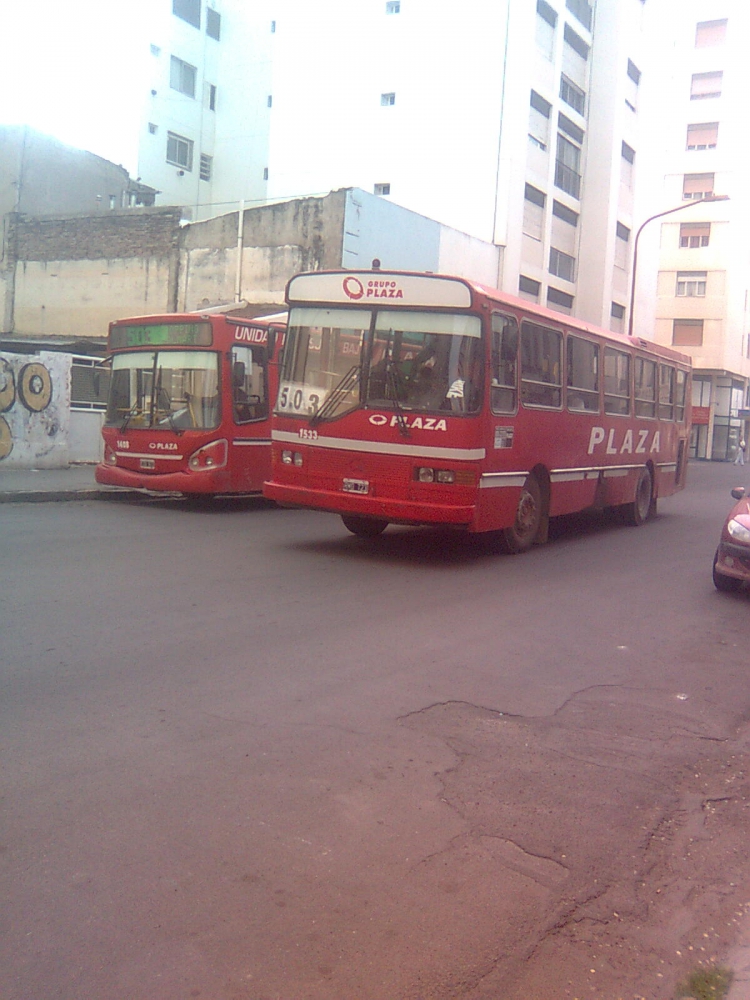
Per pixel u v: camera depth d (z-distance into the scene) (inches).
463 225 1346.0
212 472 587.8
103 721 204.4
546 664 275.0
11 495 587.8
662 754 210.2
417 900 141.9
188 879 142.6
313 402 435.2
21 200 1409.9
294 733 205.2
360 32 1421.0
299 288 443.5
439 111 1364.4
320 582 370.6
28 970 119.6
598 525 651.5
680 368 737.0
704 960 133.1
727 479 1389.0
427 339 415.8
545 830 168.7
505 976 125.8
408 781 184.4
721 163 2123.5
